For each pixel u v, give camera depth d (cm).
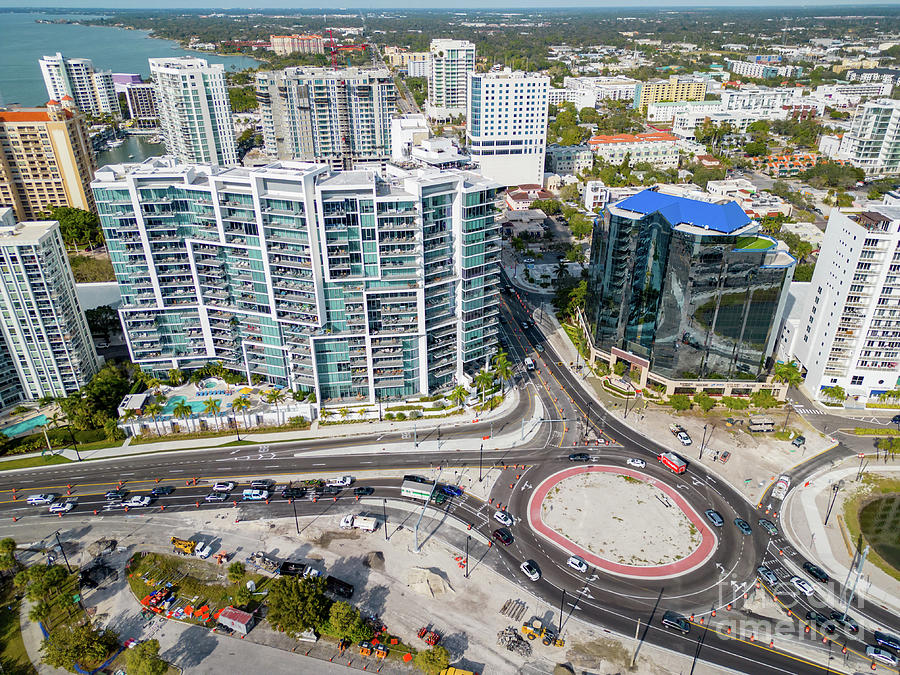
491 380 19500
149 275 19062
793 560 14262
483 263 18912
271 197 17188
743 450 17888
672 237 18300
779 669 11800
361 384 19538
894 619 12850
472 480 16788
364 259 17838
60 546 14812
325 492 16350
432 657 11419
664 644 12256
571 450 17975
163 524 15450
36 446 18300
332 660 12044
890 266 17838
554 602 13212
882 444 17912
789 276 18012
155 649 11538
